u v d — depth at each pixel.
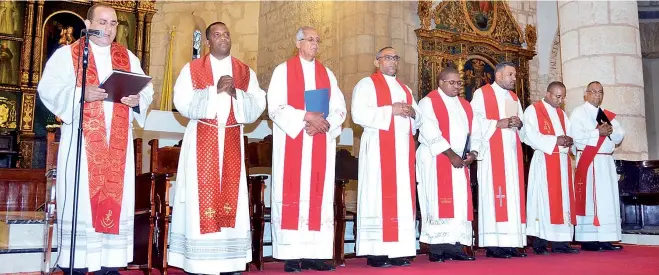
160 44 13.50
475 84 11.52
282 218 4.32
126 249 3.81
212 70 4.09
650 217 7.85
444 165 5.09
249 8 14.27
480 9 11.76
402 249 4.63
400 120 4.82
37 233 4.47
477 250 6.05
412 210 4.76
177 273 4.33
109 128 3.81
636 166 7.24
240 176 4.03
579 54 7.58
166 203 4.11
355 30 10.20
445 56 11.12
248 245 4.04
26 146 10.88
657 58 14.92
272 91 4.51
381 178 4.71
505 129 5.55
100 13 3.88
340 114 4.55
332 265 4.48
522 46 12.38
